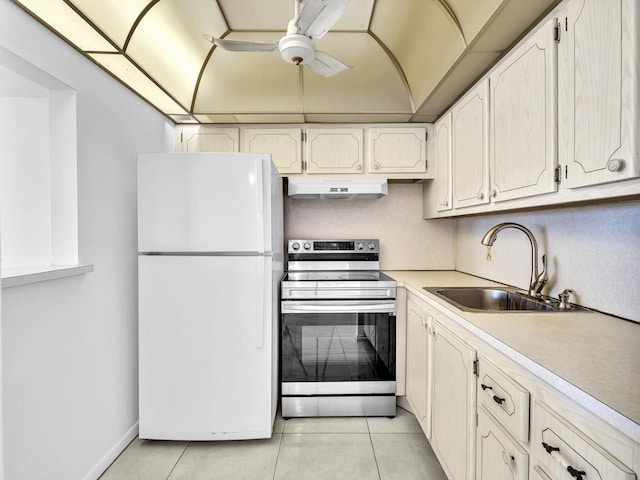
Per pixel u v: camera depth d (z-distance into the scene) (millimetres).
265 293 1893
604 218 1312
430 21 1798
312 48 1398
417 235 2891
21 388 1254
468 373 1234
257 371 1898
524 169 1353
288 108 2410
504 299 1833
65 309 1465
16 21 1244
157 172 1861
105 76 1739
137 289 2025
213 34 2141
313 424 2125
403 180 2680
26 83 1445
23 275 1193
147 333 1883
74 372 1519
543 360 849
